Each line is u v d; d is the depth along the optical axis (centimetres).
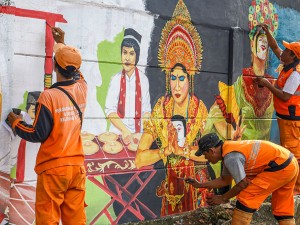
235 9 597
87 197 453
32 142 380
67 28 437
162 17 516
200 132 563
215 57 577
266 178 456
